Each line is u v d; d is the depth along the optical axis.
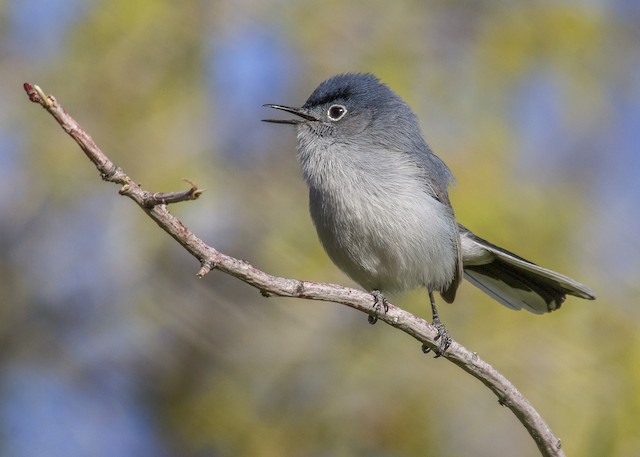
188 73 12.02
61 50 11.94
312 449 10.88
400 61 12.17
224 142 11.98
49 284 12.25
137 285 12.17
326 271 11.38
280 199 11.84
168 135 11.78
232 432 11.30
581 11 12.34
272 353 11.49
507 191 11.24
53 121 11.80
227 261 6.50
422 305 10.97
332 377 11.05
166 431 11.80
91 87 11.80
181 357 11.98
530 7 12.38
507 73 12.12
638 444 10.19
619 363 10.52
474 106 11.93
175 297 12.12
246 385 11.49
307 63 12.32
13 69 11.88
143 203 6.07
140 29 11.94
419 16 12.44
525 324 10.73
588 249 11.17
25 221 12.16
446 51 12.27
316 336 11.36
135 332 12.23
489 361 10.61
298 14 12.41
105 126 11.75
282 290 6.84
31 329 12.27
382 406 10.72
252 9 12.35
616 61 12.57
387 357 10.95
